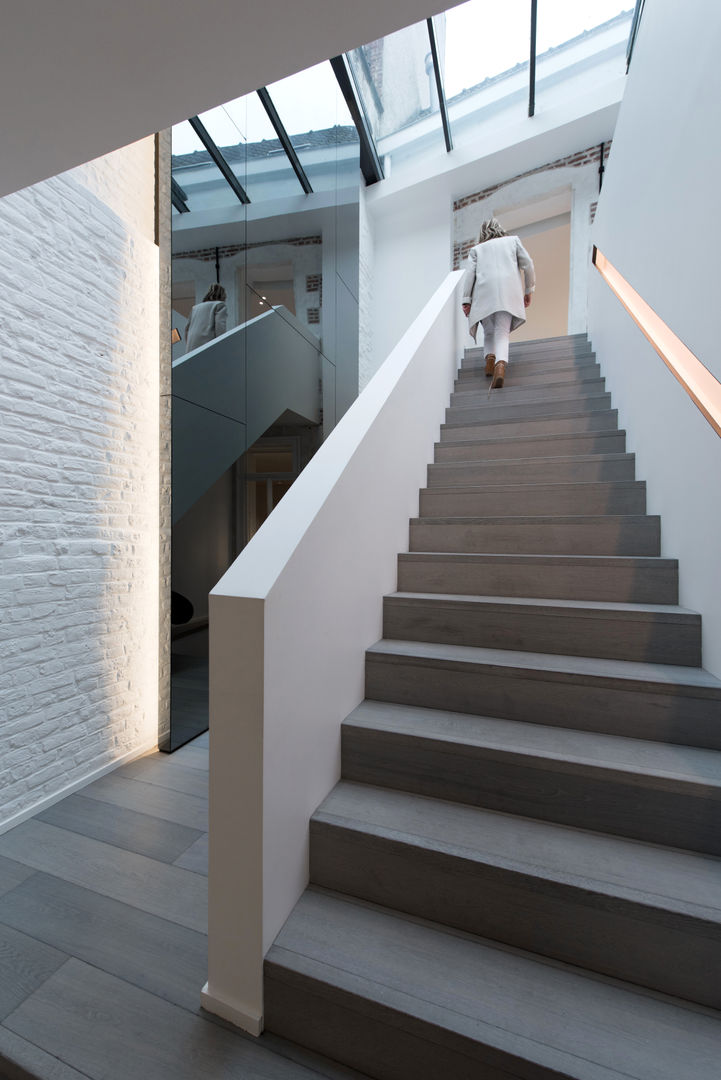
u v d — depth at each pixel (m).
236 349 3.21
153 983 1.25
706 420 1.40
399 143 5.92
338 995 1.01
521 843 1.19
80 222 2.28
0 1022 1.14
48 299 2.11
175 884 1.62
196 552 3.53
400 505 2.13
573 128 4.86
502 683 1.52
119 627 2.49
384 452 1.90
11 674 1.95
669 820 1.18
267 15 0.92
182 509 2.74
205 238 2.97
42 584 2.08
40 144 1.24
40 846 1.82
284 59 1.03
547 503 2.26
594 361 3.38
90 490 2.33
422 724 1.47
